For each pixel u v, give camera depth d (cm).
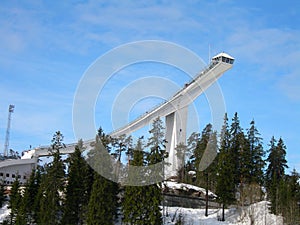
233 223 5319
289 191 5366
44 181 4950
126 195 4512
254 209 5550
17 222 4988
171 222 5184
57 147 5156
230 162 5572
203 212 5688
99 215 4447
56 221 4712
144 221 4388
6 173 8175
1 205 6038
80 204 4844
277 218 5288
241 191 5825
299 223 4972
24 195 5191
